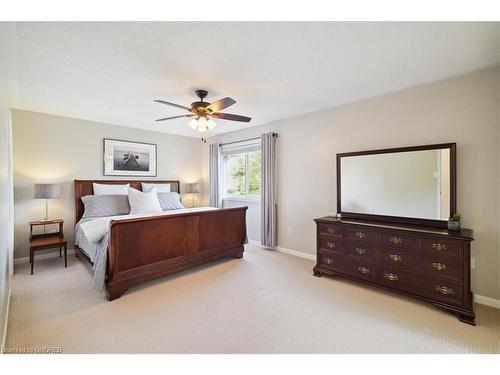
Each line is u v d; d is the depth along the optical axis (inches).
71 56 79.3
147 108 135.3
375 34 69.1
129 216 134.0
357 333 74.4
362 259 106.2
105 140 167.9
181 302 93.0
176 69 89.5
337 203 131.3
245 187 192.1
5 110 81.4
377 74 94.9
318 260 121.0
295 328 76.9
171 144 205.3
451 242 84.3
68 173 153.3
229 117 114.7
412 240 93.0
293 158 154.9
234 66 87.7
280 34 68.9
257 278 116.6
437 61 84.7
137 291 102.1
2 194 70.7
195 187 209.0
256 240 182.9
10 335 71.9
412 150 106.3
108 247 95.0
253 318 82.3
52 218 146.9
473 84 92.9
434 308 88.8
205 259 129.6
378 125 118.2
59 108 134.8
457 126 96.5
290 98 121.3
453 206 95.9
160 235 111.0
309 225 147.3
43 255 143.7
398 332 74.9
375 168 117.7
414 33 68.6
